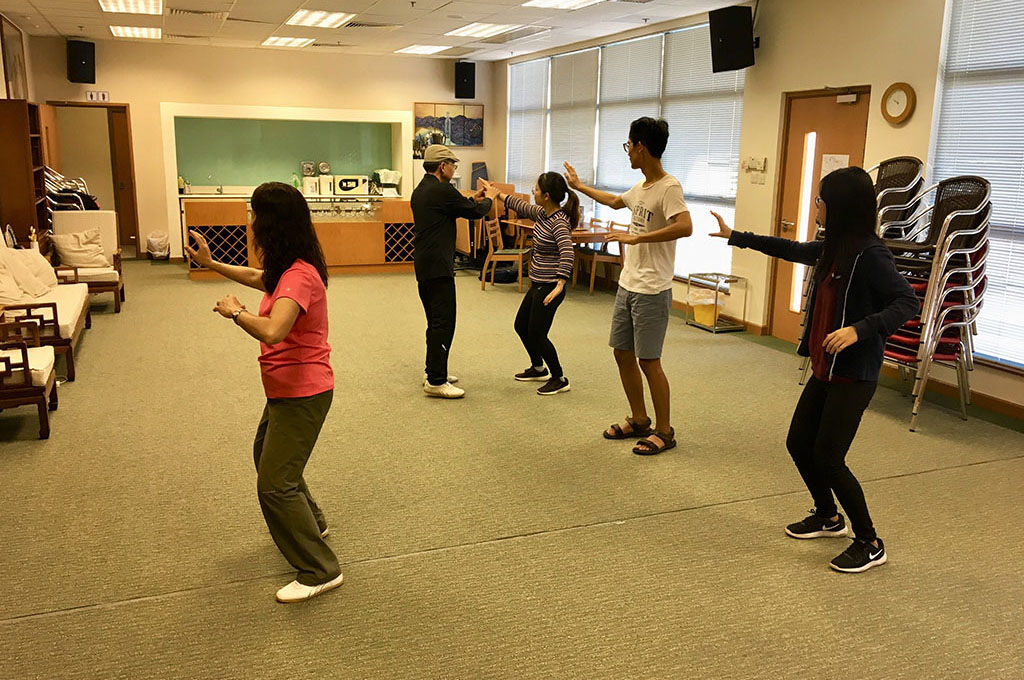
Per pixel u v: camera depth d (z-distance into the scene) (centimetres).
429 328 514
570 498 371
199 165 1292
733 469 409
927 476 409
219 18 917
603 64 1038
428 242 497
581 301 897
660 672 246
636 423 451
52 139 1059
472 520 346
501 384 556
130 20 932
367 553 316
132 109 1152
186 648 252
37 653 248
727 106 812
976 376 540
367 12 861
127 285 940
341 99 1267
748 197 763
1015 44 518
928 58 569
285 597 278
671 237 386
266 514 274
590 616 275
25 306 514
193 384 542
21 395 425
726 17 720
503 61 1313
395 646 256
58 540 321
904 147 592
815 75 672
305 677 239
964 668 251
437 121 1328
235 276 292
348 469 400
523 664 248
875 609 284
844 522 338
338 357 623
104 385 536
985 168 544
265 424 291
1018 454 443
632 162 408
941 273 468
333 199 1042
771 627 271
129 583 290
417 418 480
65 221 831
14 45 959
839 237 296
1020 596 294
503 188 1144
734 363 635
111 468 395
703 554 320
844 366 293
